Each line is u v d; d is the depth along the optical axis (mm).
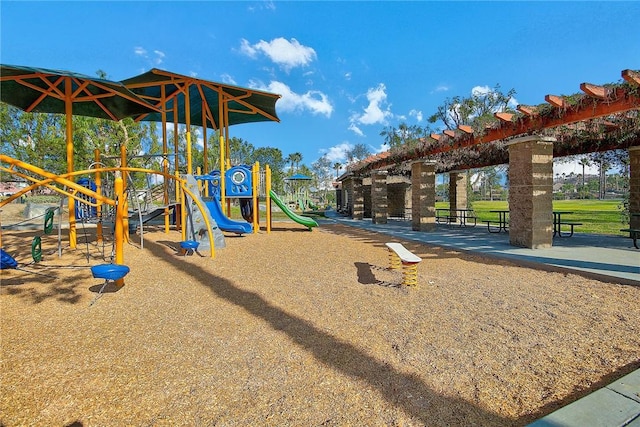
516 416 1949
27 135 15156
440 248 7754
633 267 5277
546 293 4223
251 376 2398
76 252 7184
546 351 2727
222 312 3701
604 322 3277
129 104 9055
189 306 3902
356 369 2477
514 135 7305
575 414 1862
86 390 2240
